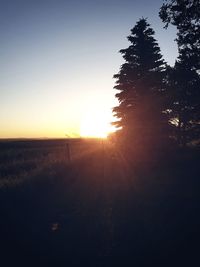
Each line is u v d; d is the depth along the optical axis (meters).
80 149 34.56
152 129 31.28
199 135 36.66
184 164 24.75
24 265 7.66
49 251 8.32
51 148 40.88
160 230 9.27
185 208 11.42
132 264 7.40
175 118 36.81
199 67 26.14
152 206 11.87
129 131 31.52
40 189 14.97
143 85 32.12
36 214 11.48
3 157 31.45
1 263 7.80
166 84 32.66
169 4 23.92
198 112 32.78
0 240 9.20
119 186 15.99
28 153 34.41
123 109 32.50
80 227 9.88
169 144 31.17
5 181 16.25
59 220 10.73
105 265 7.42
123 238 8.85
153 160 26.45
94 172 19.73
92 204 12.62
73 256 7.96
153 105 31.41
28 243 8.89
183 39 24.73
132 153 29.17
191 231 9.12
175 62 30.02
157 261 7.49
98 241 8.75
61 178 17.55
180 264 7.27
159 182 16.95
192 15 23.27
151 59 32.56
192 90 28.47
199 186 15.27
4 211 11.64
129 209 11.62
